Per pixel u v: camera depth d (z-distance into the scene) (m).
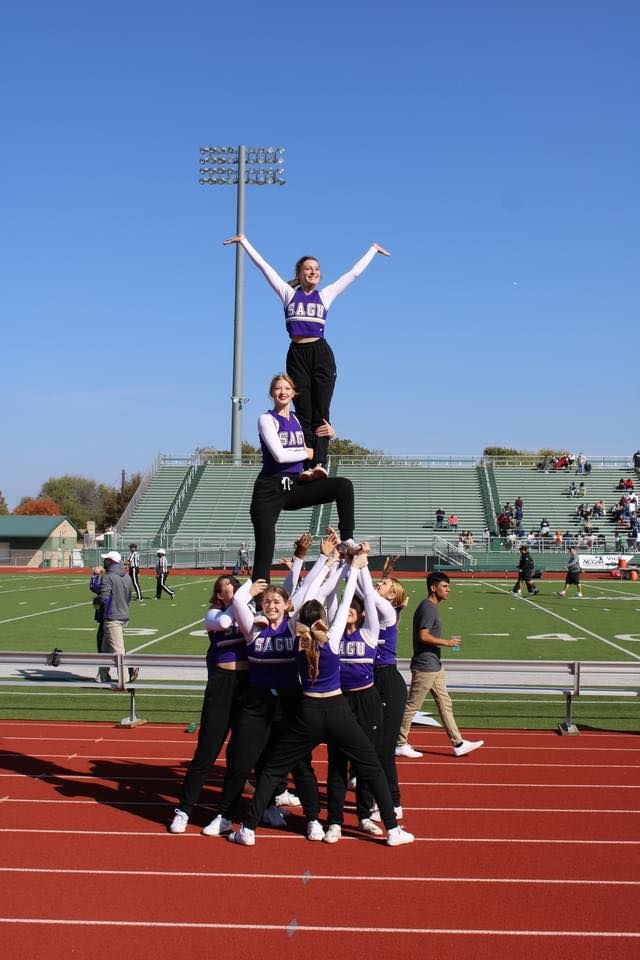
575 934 5.96
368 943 5.81
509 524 50.28
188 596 33.12
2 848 7.55
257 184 60.75
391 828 7.61
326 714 7.42
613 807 8.72
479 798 9.02
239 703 8.00
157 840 7.78
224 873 7.01
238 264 59.91
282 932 5.96
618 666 11.84
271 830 8.14
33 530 64.88
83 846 7.61
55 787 9.37
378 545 48.31
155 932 5.96
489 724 12.52
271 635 7.79
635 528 50.97
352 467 59.16
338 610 7.56
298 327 7.11
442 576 10.62
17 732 11.84
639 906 6.42
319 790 9.48
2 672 16.61
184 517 54.72
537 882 6.84
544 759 10.55
